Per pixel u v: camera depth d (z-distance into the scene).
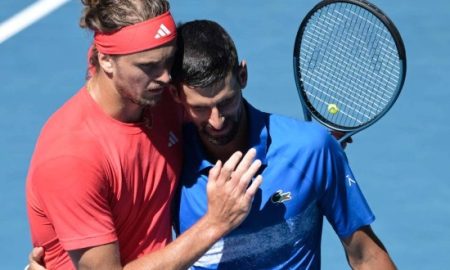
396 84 25.23
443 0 45.91
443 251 35.31
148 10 18.91
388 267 21.31
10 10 45.59
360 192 20.98
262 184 20.16
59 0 45.81
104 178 19.53
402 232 35.91
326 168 20.39
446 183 37.41
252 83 41.38
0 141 39.47
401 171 37.84
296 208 20.36
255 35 43.94
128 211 20.08
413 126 39.56
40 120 40.41
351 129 23.19
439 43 43.53
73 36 44.25
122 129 19.77
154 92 19.23
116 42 18.97
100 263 19.66
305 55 25.42
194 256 19.45
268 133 20.22
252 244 20.58
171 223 20.95
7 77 42.47
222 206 19.27
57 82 42.09
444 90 41.16
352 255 21.39
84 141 19.48
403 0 46.03
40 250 20.73
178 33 19.31
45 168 19.36
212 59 18.81
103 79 19.58
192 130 20.41
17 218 36.47
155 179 20.23
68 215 19.44
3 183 37.78
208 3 45.75
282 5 45.53
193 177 20.50
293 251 20.77
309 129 20.33
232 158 19.20
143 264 19.50
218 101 18.97
